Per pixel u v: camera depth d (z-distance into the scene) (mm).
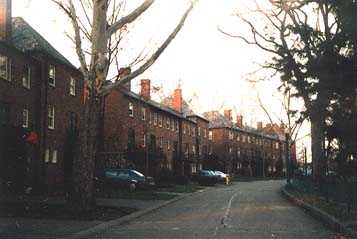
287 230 13898
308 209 20156
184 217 18234
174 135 64500
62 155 36000
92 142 17594
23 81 31328
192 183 57156
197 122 75188
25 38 34438
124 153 41625
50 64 34688
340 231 13438
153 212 20703
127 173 36250
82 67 17781
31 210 17656
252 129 94625
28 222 14977
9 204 19172
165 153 60156
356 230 12469
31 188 26922
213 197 31406
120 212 18781
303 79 17812
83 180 17422
